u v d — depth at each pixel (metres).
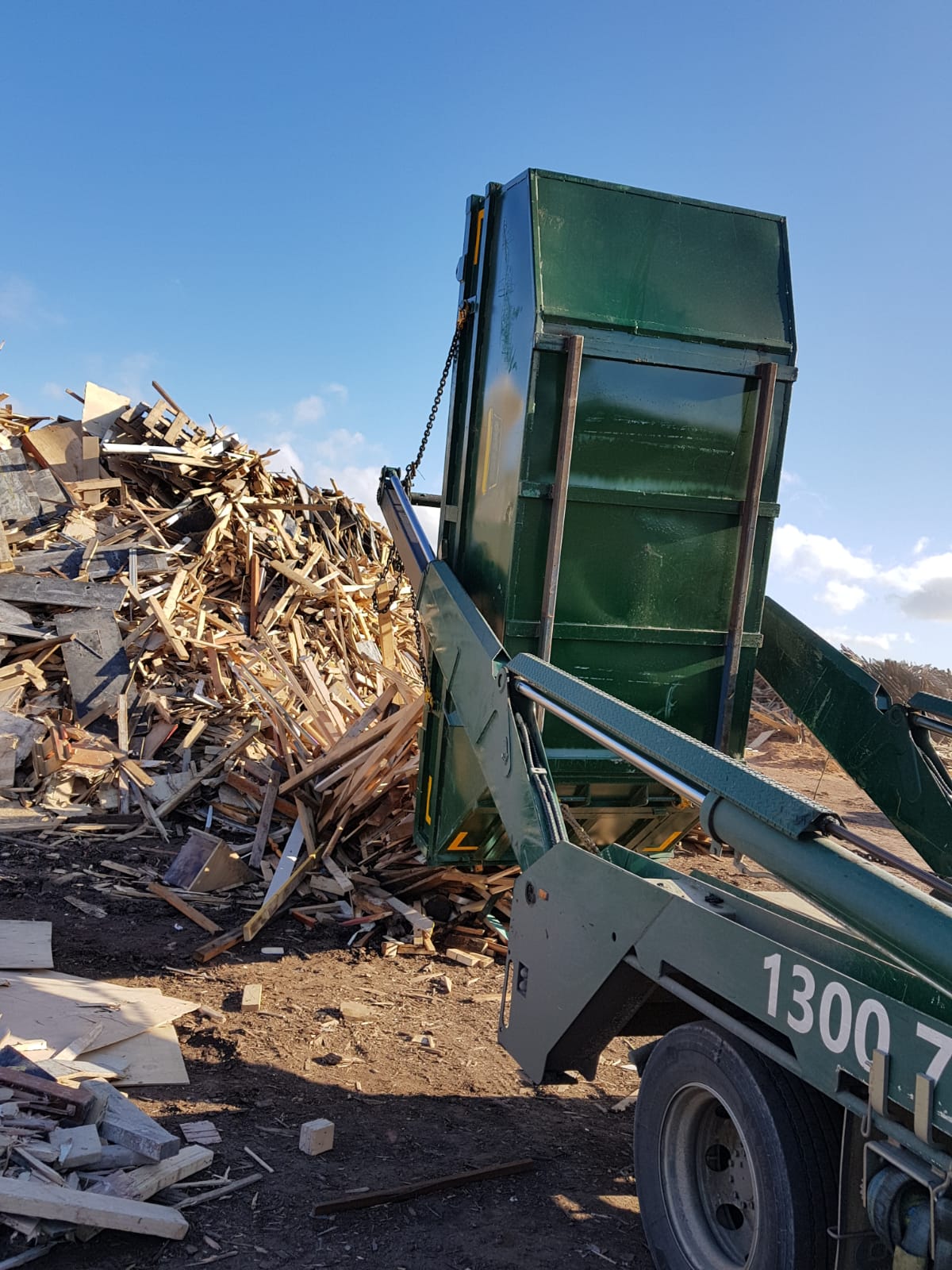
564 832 4.45
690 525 5.85
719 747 6.02
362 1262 3.49
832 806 14.66
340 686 13.45
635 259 5.60
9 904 7.04
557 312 5.35
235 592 15.00
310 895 7.66
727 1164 3.48
